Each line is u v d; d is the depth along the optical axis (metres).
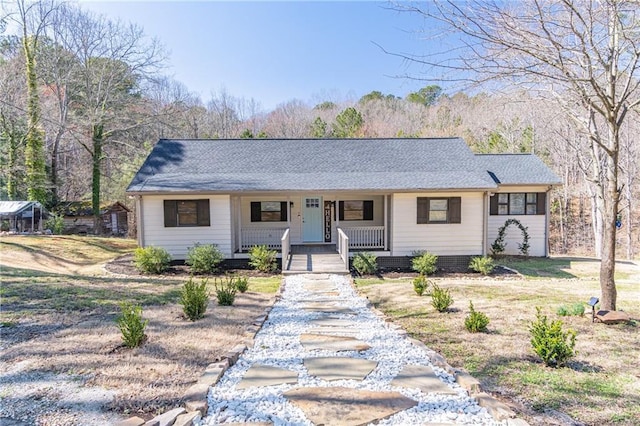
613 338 5.11
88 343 4.50
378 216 15.44
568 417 3.05
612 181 6.02
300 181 12.89
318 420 2.86
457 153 15.04
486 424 2.83
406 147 15.54
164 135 28.55
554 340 4.12
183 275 11.54
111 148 25.72
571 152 20.36
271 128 42.28
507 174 15.14
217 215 12.66
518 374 3.92
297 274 10.97
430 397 3.28
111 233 25.14
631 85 5.64
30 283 7.66
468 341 5.03
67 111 22.14
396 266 12.87
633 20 5.01
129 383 3.46
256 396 3.28
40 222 19.77
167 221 12.55
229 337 4.98
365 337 5.14
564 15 5.00
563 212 28.41
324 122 37.16
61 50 21.92
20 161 20.94
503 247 14.99
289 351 4.55
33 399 3.12
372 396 3.29
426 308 7.01
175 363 3.98
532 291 8.76
